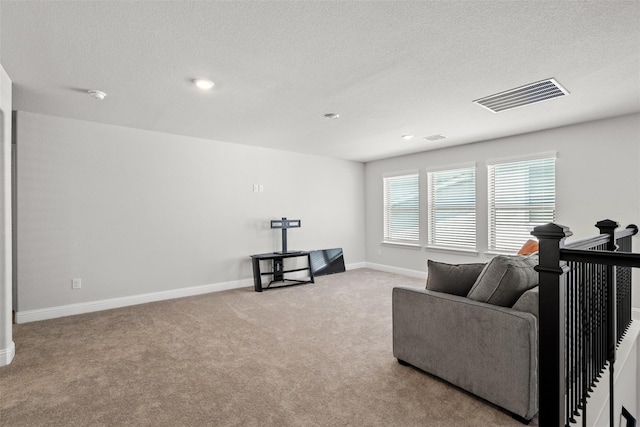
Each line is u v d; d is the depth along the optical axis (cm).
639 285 348
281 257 498
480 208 486
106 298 397
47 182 362
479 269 221
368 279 555
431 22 185
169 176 443
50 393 211
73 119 375
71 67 241
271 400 203
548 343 132
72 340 298
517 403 179
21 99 309
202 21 184
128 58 227
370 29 193
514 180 451
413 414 188
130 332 318
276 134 444
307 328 327
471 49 216
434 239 553
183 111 345
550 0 165
